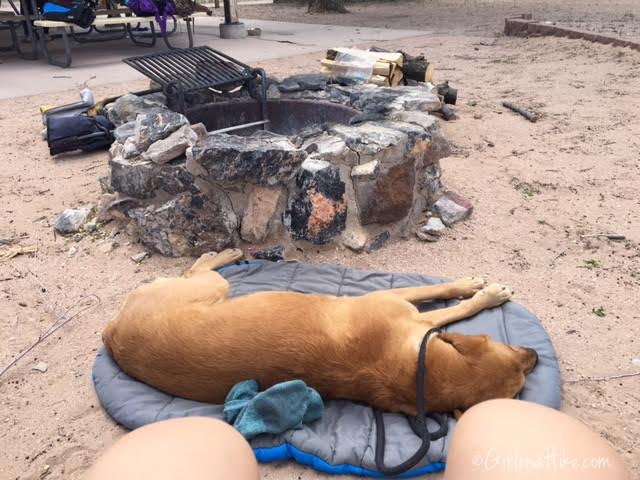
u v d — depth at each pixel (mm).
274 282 3584
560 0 20203
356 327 2613
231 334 2596
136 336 2754
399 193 4180
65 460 2539
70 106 6227
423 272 3891
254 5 23156
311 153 3994
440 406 2445
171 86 5332
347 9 20406
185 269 3959
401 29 14797
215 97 5809
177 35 14234
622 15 15070
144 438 1394
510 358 2514
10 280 3936
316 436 2469
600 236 4273
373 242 4164
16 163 6047
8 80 9523
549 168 5562
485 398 2416
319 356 2568
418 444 2395
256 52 11648
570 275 3816
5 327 3473
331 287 3533
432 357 2457
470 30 14281
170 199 3986
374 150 3945
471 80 9055
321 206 3959
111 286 3828
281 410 2443
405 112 4617
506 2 20391
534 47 11375
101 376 2871
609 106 7387
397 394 2504
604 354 3076
